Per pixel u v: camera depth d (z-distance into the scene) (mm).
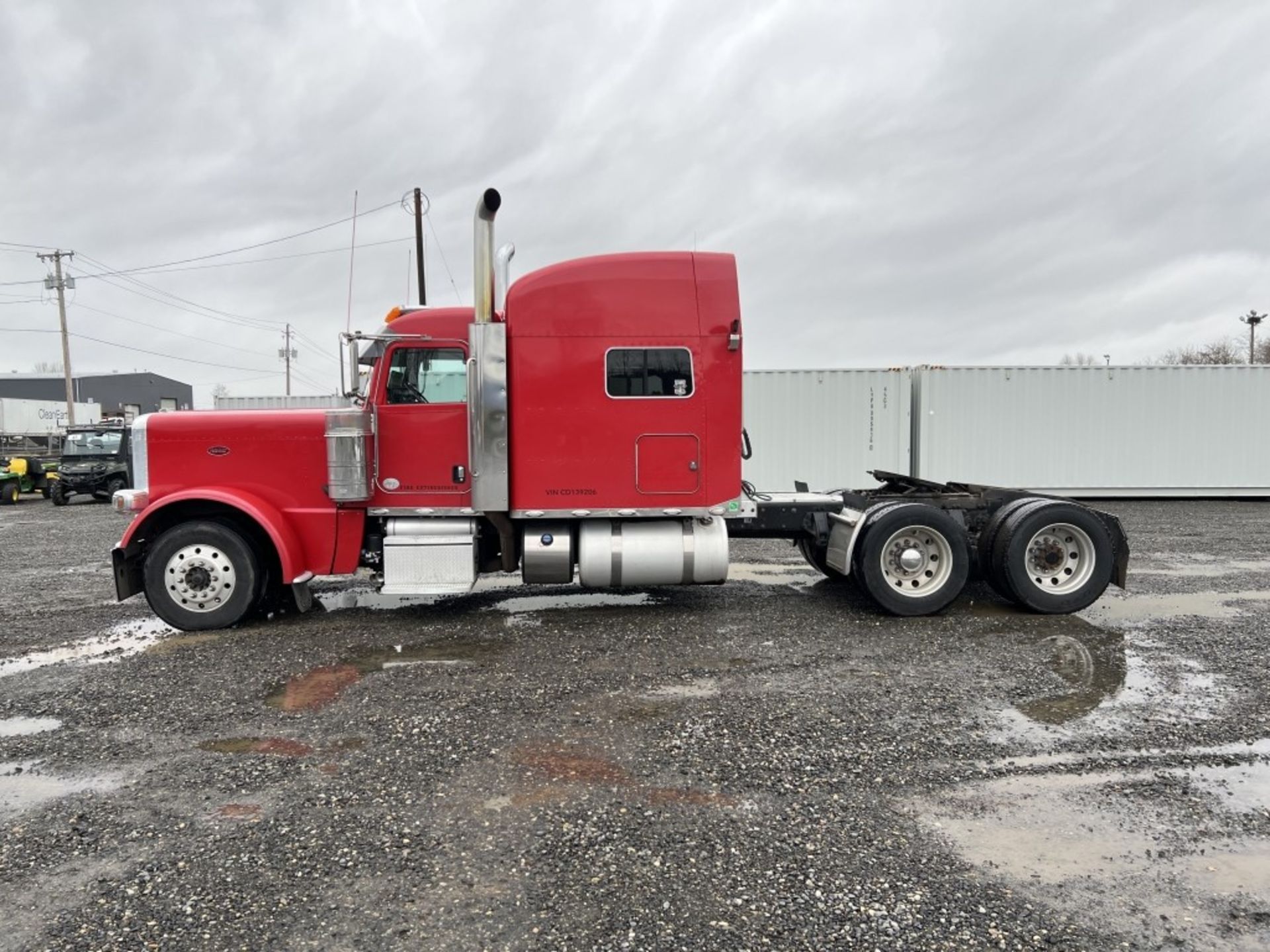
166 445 6566
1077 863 2850
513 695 4727
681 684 4934
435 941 2422
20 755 3910
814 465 16266
